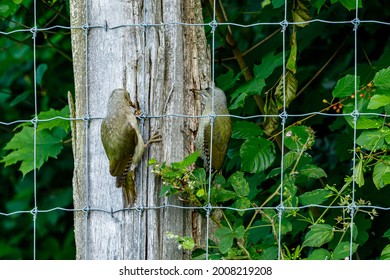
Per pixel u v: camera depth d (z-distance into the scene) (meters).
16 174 15.21
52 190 15.12
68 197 15.00
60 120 11.28
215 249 8.95
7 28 13.02
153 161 8.47
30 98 14.15
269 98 10.66
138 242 8.64
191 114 8.99
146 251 8.66
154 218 8.65
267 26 12.52
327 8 11.64
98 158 8.69
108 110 8.43
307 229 10.84
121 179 8.51
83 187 8.84
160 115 8.60
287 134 9.37
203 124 8.95
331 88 12.09
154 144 8.60
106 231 8.70
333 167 12.02
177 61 8.66
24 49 14.67
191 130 8.98
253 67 11.48
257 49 11.54
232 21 11.93
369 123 8.86
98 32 8.62
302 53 12.12
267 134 10.25
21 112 14.66
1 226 15.15
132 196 8.62
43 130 11.68
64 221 15.07
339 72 11.98
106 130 8.44
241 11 12.07
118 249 8.66
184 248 8.50
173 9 8.66
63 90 13.73
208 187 8.81
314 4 10.20
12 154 11.53
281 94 10.17
